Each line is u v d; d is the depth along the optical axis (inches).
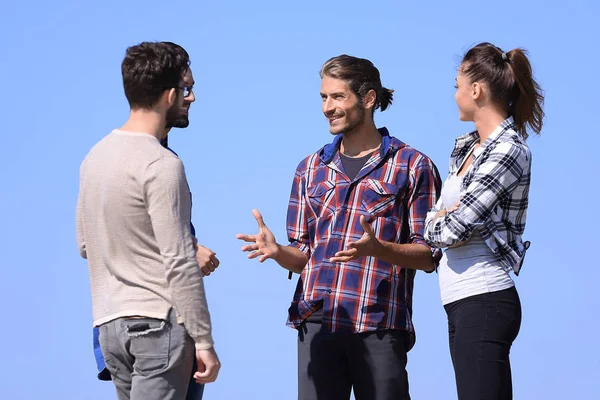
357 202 359.6
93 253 278.5
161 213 266.1
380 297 350.9
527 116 316.8
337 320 349.7
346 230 357.7
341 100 362.0
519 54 315.9
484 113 317.4
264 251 345.4
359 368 349.7
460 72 321.1
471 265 305.4
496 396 295.0
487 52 317.1
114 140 280.1
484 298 301.4
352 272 353.4
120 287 271.4
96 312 277.3
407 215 361.7
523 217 312.7
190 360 274.2
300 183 378.6
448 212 304.8
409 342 359.9
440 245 305.9
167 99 287.0
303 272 364.5
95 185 275.7
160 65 284.4
